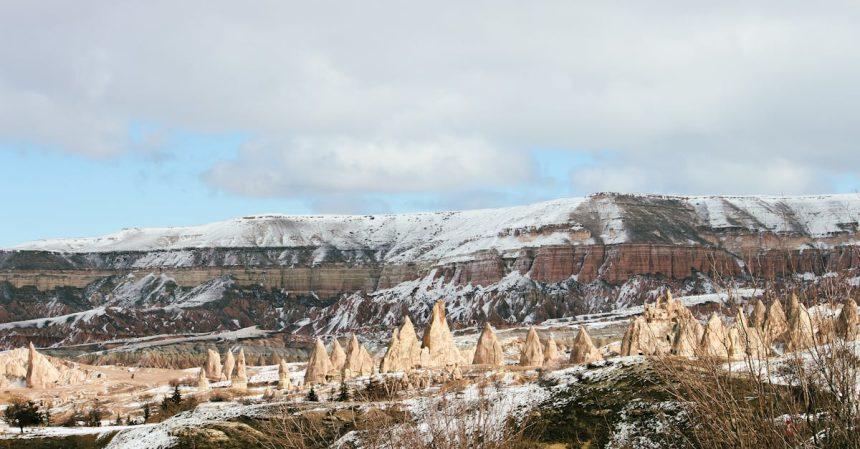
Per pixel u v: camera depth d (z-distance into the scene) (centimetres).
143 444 7106
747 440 2723
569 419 5606
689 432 3775
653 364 3172
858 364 2883
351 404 6619
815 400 2802
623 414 5428
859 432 2656
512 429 4584
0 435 8462
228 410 7481
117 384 18288
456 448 4103
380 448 4234
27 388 17650
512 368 9375
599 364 6588
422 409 4575
